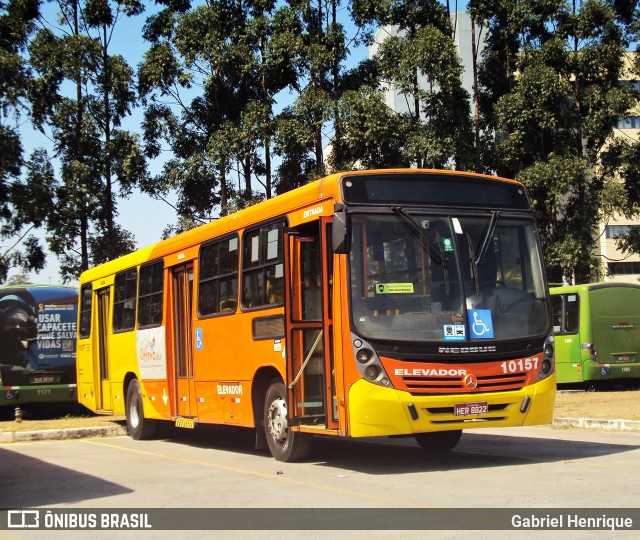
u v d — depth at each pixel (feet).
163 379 48.85
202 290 44.47
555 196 92.63
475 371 31.37
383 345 30.63
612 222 193.57
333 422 32.09
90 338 62.34
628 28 104.37
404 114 101.55
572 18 101.45
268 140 102.58
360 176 32.35
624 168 102.27
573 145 99.09
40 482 33.58
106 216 111.96
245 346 39.04
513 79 105.81
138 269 53.67
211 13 106.73
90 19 116.67
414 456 38.01
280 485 30.22
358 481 30.37
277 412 36.91
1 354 68.80
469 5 105.70
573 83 103.96
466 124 99.55
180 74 106.93
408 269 31.83
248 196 105.29
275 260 36.60
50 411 77.05
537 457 35.63
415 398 30.45
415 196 32.78
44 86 112.68
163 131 111.04
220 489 29.91
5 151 110.22
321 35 103.91
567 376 80.79
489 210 33.76
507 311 32.68
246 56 104.47
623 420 47.50
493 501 24.90
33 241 114.11
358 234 31.53
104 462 40.01
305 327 34.78
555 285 90.38
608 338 79.71
